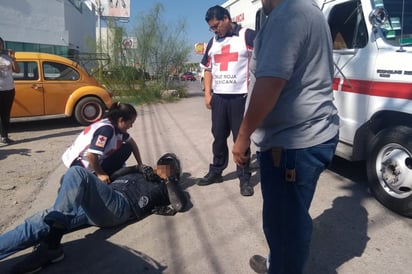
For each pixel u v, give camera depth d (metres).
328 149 1.94
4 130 6.87
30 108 8.16
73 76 8.70
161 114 10.80
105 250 3.02
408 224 3.36
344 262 2.80
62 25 21.89
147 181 3.65
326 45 1.85
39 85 8.17
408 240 3.09
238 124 4.09
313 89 1.85
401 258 2.84
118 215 3.24
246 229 3.34
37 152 6.33
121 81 14.89
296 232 2.00
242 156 1.86
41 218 2.63
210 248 3.03
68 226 2.75
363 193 4.10
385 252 2.92
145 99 14.30
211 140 7.04
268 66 1.70
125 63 15.25
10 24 18.61
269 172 1.98
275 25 1.73
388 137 3.54
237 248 3.03
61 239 3.04
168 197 3.74
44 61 8.29
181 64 16.12
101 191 3.03
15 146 6.79
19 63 8.00
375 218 3.49
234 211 3.72
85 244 3.12
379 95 3.62
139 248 3.05
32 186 4.57
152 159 5.70
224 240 3.16
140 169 3.75
